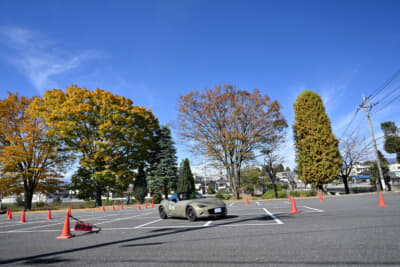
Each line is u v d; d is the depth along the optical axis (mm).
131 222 10867
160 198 33688
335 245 4586
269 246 4816
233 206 18094
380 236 5121
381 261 3539
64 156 29625
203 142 27328
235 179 29375
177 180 40156
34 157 27047
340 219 7840
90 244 6172
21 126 27328
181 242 5758
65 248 5848
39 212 24312
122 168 29469
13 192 28250
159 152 39375
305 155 29422
